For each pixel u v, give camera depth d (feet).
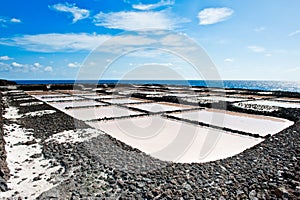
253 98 60.64
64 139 21.72
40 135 23.40
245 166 15.11
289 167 14.53
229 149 21.13
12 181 13.48
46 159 16.92
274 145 19.36
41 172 14.74
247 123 32.60
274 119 35.60
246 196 11.31
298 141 19.84
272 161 15.76
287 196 11.07
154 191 11.84
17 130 25.68
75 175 14.03
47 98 62.13
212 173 14.11
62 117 32.81
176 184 12.66
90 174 14.15
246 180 13.01
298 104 49.26
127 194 11.69
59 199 11.35
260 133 26.96
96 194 11.79
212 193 11.66
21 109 40.86
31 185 13.01
